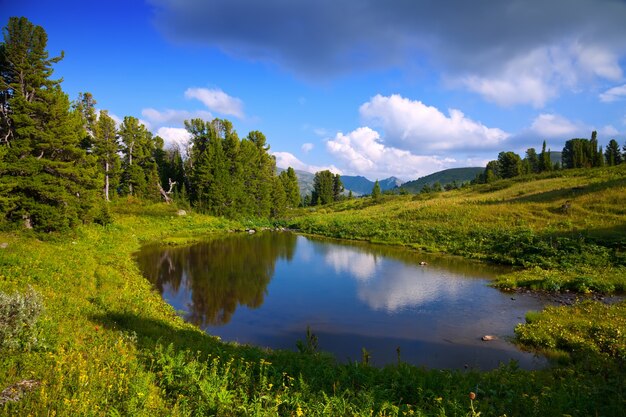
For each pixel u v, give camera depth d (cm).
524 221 4175
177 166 8288
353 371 980
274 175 9994
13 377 659
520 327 1683
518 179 7469
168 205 6700
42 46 3145
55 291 1558
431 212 5378
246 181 7931
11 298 845
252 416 623
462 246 3856
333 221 6316
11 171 2884
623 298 2119
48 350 820
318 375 936
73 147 3181
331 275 2950
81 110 5741
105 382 690
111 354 863
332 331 1777
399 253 3931
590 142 9738
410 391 888
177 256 3650
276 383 820
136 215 5731
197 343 1266
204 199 7162
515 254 3322
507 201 5250
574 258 2916
